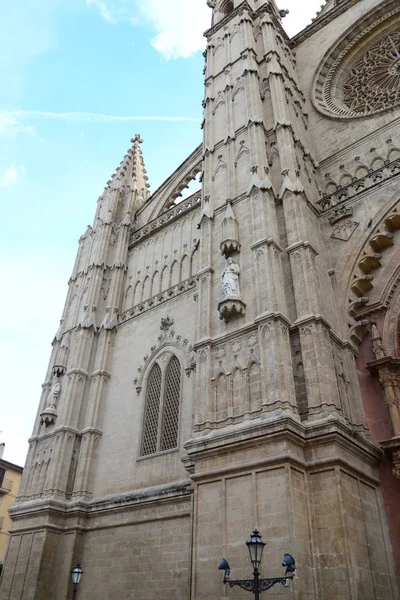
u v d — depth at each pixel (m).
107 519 23.02
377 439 17.75
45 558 22.89
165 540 20.16
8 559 24.28
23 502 26.00
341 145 26.62
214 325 20.45
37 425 29.05
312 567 13.84
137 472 23.36
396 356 18.50
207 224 23.86
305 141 27.55
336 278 21.39
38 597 21.89
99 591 21.19
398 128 24.25
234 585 13.92
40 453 27.52
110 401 27.53
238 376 18.17
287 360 17.41
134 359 27.88
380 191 22.20
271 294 18.80
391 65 29.78
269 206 21.92
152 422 24.58
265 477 15.19
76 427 27.22
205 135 28.27
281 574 13.34
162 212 35.72
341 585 13.25
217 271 21.98
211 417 18.00
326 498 14.72
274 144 25.22
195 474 16.88
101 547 22.48
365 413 18.41
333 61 31.94
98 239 36.44
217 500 15.97
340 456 15.17
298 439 15.54
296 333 18.44
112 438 25.88
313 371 17.11
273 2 37.97
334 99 30.38
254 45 30.81
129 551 21.20
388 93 28.50
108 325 30.45
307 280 19.30
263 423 15.78
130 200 38.69
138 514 21.80
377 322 19.86
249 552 13.29
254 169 23.34
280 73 28.55
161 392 24.97
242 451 16.19
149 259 32.66
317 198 25.00
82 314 31.92
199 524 15.98
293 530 13.79
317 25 34.06
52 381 30.67
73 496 24.73
